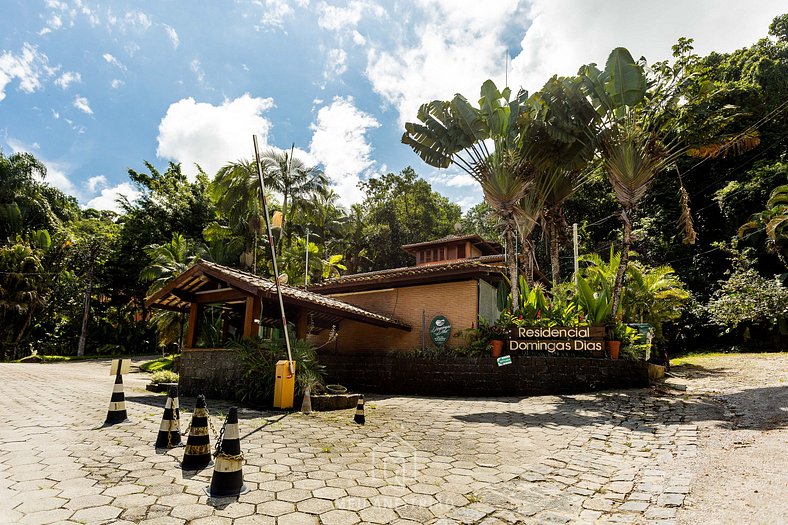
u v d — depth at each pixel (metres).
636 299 16.50
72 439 5.64
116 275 37.62
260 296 9.90
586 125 13.20
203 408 4.86
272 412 8.23
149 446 5.44
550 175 14.66
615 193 13.62
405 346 14.77
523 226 14.28
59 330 37.78
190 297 11.59
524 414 8.56
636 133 13.12
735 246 24.30
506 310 13.08
